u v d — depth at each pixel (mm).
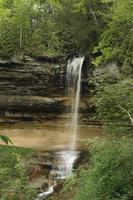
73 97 29844
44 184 18016
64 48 31453
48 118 30016
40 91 30234
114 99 12336
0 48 30484
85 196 9930
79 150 23609
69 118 29703
